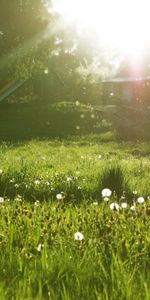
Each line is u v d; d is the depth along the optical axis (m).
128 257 4.25
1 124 44.72
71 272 3.83
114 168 10.39
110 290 3.43
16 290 3.35
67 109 51.75
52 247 4.50
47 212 5.94
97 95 80.19
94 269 3.83
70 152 24.89
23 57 53.97
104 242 4.64
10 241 4.66
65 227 5.12
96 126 43.69
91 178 11.52
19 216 5.62
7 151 23.67
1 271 3.96
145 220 5.43
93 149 26.97
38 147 27.80
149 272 3.72
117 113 49.56
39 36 54.72
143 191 10.03
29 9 54.72
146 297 3.11
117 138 34.62
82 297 3.31
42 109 51.34
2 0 53.50
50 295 3.32
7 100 60.84
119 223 5.33
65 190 9.31
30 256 4.20
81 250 4.36
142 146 27.84
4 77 55.28
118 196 9.16
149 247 4.43
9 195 9.07
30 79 65.56
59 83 69.62
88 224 5.32
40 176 11.92
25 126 43.72
